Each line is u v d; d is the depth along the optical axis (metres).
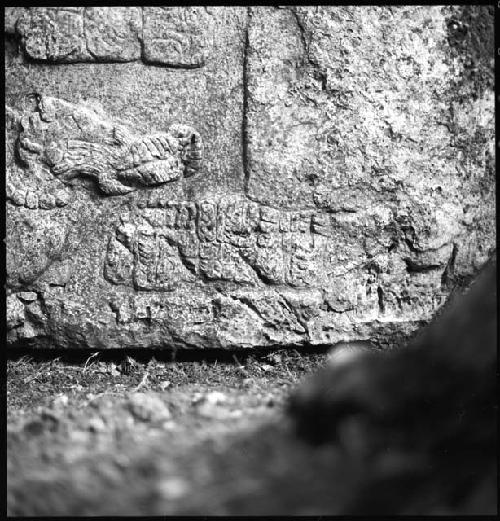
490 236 2.26
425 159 2.21
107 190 2.16
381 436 1.30
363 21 2.17
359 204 2.18
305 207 2.17
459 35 2.22
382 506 1.22
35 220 2.15
